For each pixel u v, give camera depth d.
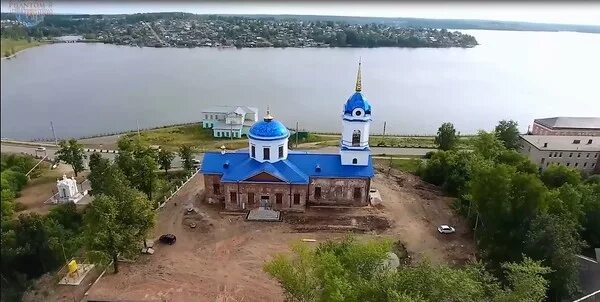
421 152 132.00
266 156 87.25
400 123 185.25
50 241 74.81
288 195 86.69
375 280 49.09
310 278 52.84
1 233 76.19
